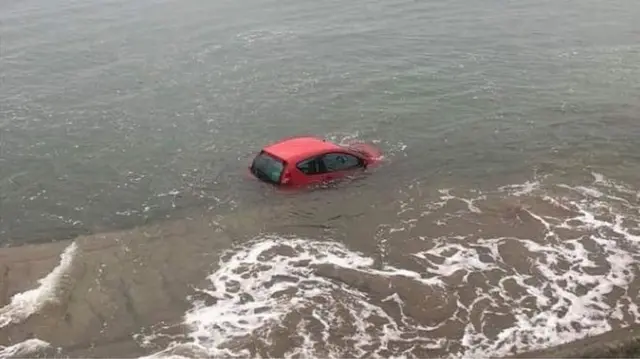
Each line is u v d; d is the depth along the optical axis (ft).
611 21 111.45
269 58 100.48
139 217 55.93
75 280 44.73
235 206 55.88
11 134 76.33
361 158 60.29
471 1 129.90
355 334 38.24
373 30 112.88
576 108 75.61
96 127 77.30
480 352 36.50
